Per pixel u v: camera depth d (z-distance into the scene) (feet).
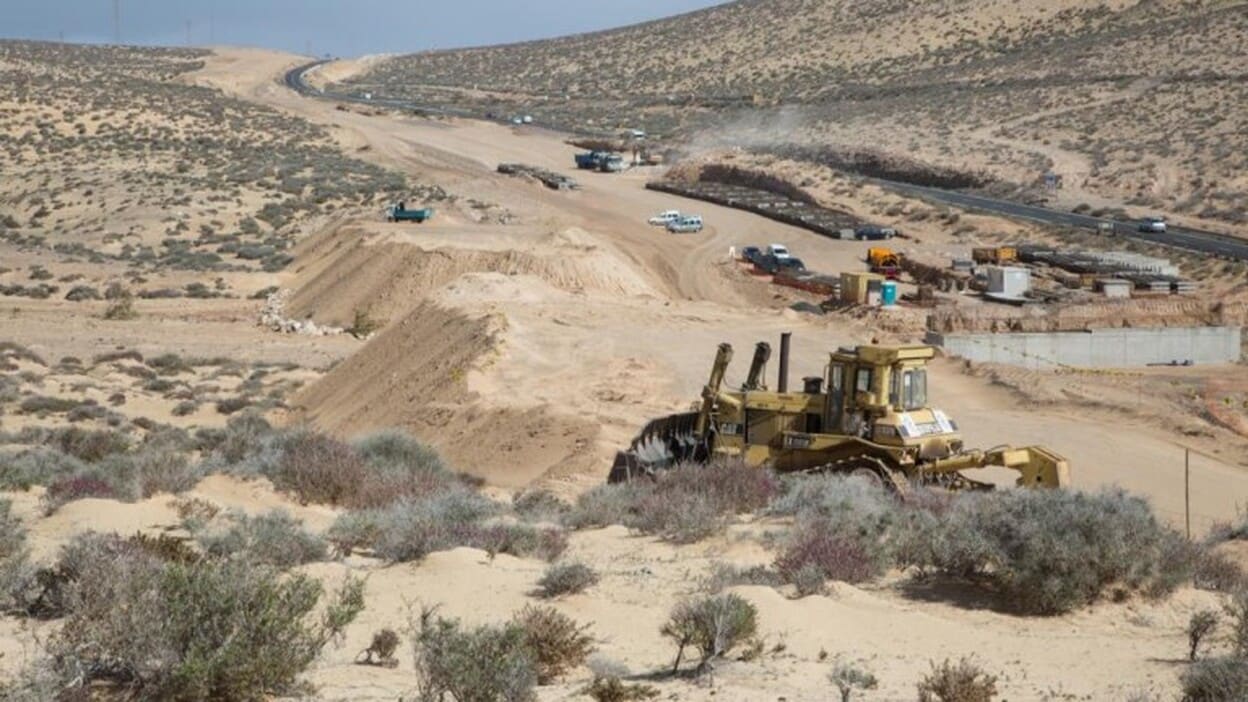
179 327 273.33
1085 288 325.21
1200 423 163.73
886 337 210.79
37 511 71.31
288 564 59.06
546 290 216.13
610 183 522.06
